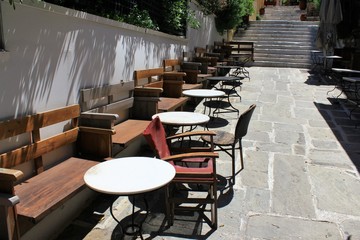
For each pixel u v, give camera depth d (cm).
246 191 356
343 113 669
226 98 778
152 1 609
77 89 350
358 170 411
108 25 410
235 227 293
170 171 246
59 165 305
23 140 275
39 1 280
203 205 331
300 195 349
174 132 548
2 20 250
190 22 818
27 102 279
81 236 281
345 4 1162
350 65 928
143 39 535
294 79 1045
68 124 332
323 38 1045
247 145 491
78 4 389
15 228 205
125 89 450
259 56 1367
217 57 1014
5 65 255
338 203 335
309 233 286
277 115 652
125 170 248
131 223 297
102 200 338
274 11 2119
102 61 401
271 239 278
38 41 287
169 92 595
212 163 303
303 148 482
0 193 197
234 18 1202
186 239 276
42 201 234
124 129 404
